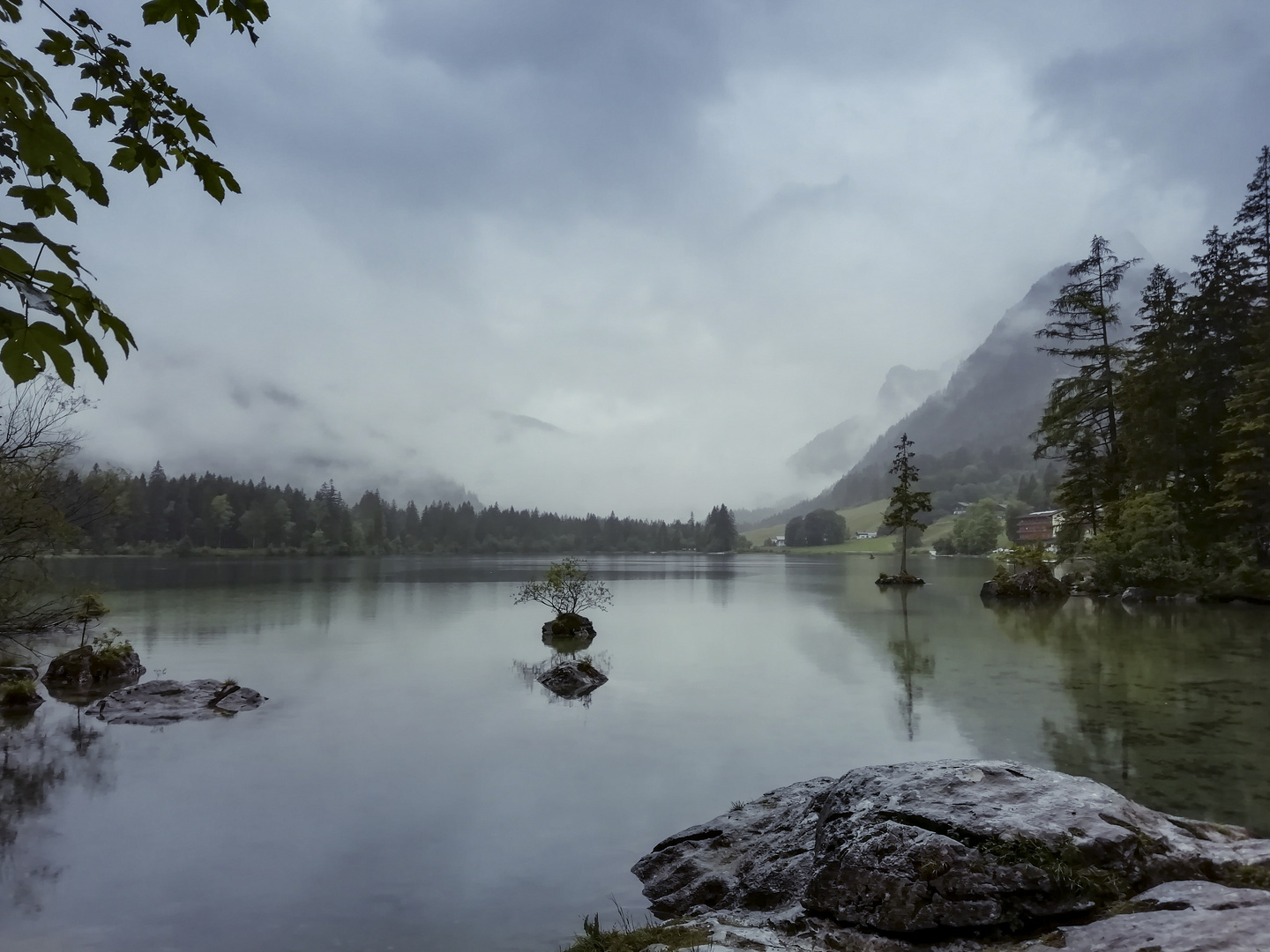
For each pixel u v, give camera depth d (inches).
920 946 173.8
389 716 535.5
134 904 260.5
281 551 5255.9
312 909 254.7
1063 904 173.8
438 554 6806.1
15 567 647.8
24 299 73.8
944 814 206.1
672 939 193.0
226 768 414.3
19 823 335.0
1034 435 1833.2
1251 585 1249.4
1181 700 548.4
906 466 2276.1
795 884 230.4
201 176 120.6
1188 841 199.2
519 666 746.2
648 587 2112.5
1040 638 908.0
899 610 1332.4
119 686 663.8
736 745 449.4
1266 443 1278.3
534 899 261.4
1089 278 1774.1
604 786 379.2
